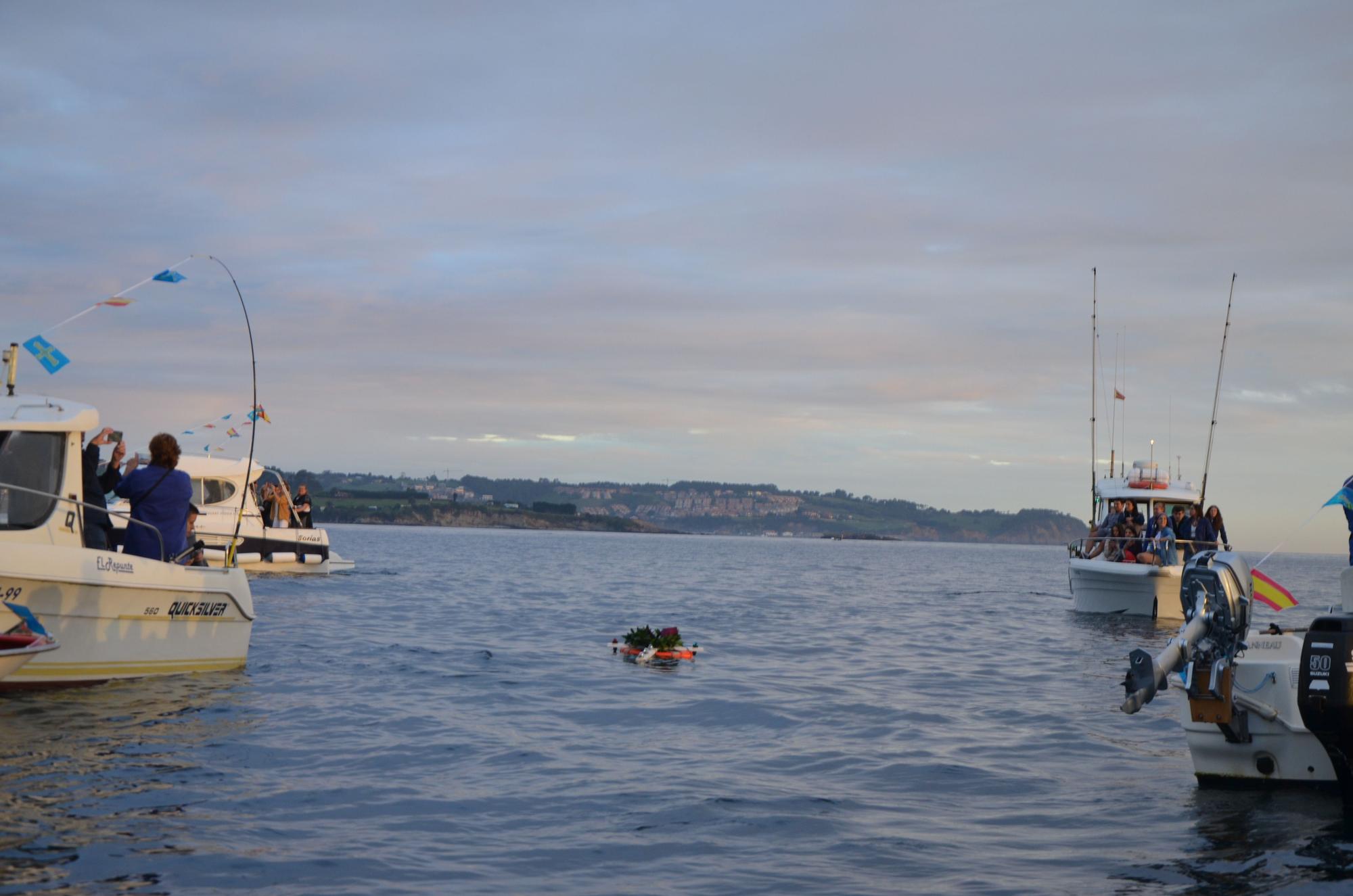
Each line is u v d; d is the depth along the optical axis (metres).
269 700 11.52
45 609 10.73
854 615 28.70
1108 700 13.62
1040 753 10.09
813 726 11.39
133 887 5.71
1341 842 7.04
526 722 11.13
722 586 43.88
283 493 33.12
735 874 6.35
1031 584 56.75
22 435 10.88
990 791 8.55
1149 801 8.20
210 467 30.69
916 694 13.95
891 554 169.25
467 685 13.41
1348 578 9.08
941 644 20.78
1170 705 13.05
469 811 7.58
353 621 20.89
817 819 7.61
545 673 14.81
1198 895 6.02
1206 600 8.23
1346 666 7.57
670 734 10.77
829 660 17.70
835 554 147.88
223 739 9.46
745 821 7.51
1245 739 8.33
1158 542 27.00
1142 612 27.39
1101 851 6.88
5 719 9.83
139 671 12.02
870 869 6.49
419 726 10.55
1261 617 28.17
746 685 14.30
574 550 105.62
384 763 8.91
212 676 12.88
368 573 40.31
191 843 6.52
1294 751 8.32
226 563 13.48
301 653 15.50
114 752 8.73
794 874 6.38
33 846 6.28
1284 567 106.69
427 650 16.77
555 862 6.51
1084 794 8.46
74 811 7.04
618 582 43.69
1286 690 8.17
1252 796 8.34
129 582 11.44
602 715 11.74
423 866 6.32
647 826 7.34
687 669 15.84
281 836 6.76
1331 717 7.62
